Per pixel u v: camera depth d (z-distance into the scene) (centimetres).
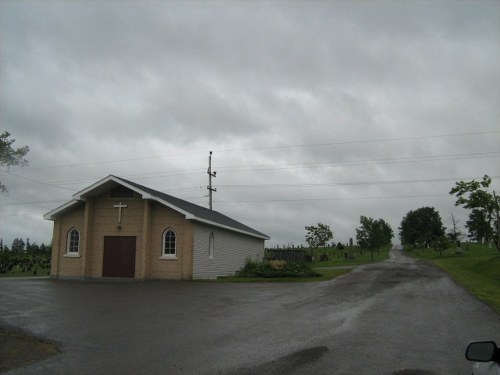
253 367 714
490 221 2739
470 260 4303
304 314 1247
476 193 2678
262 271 2797
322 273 2984
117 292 1803
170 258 2583
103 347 852
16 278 2709
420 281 2314
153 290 1895
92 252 2705
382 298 1608
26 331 987
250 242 3631
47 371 696
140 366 722
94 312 1273
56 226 2794
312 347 848
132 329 1029
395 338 927
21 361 755
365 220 5828
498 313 1259
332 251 7656
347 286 2088
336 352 809
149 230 2620
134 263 2634
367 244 5791
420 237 10419
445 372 690
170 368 710
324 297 1648
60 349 836
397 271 3128
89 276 2680
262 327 1054
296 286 2112
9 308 1323
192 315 1230
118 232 2677
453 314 1240
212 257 2852
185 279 2542
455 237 7869
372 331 1000
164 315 1229
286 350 825
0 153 1056
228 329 1030
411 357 776
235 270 3250
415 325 1073
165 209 2631
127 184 2586
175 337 943
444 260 4897
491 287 2000
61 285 2095
